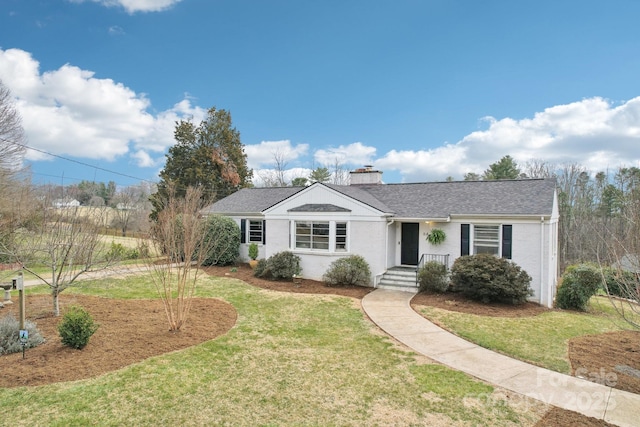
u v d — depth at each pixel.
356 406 5.76
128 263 19.08
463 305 12.69
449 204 16.34
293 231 17.41
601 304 14.64
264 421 5.27
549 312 12.44
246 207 22.48
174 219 10.12
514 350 8.48
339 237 16.52
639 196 7.21
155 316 10.33
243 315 11.02
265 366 7.25
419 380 6.77
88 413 5.32
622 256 7.40
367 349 8.40
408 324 10.46
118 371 6.75
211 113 39.16
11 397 5.69
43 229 10.80
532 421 5.38
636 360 7.91
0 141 19.22
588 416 5.53
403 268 16.89
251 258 20.98
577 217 33.84
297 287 15.41
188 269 9.98
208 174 37.44
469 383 6.66
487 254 13.73
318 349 8.30
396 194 18.98
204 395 5.99
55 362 7.02
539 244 13.85
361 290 15.08
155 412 5.42
